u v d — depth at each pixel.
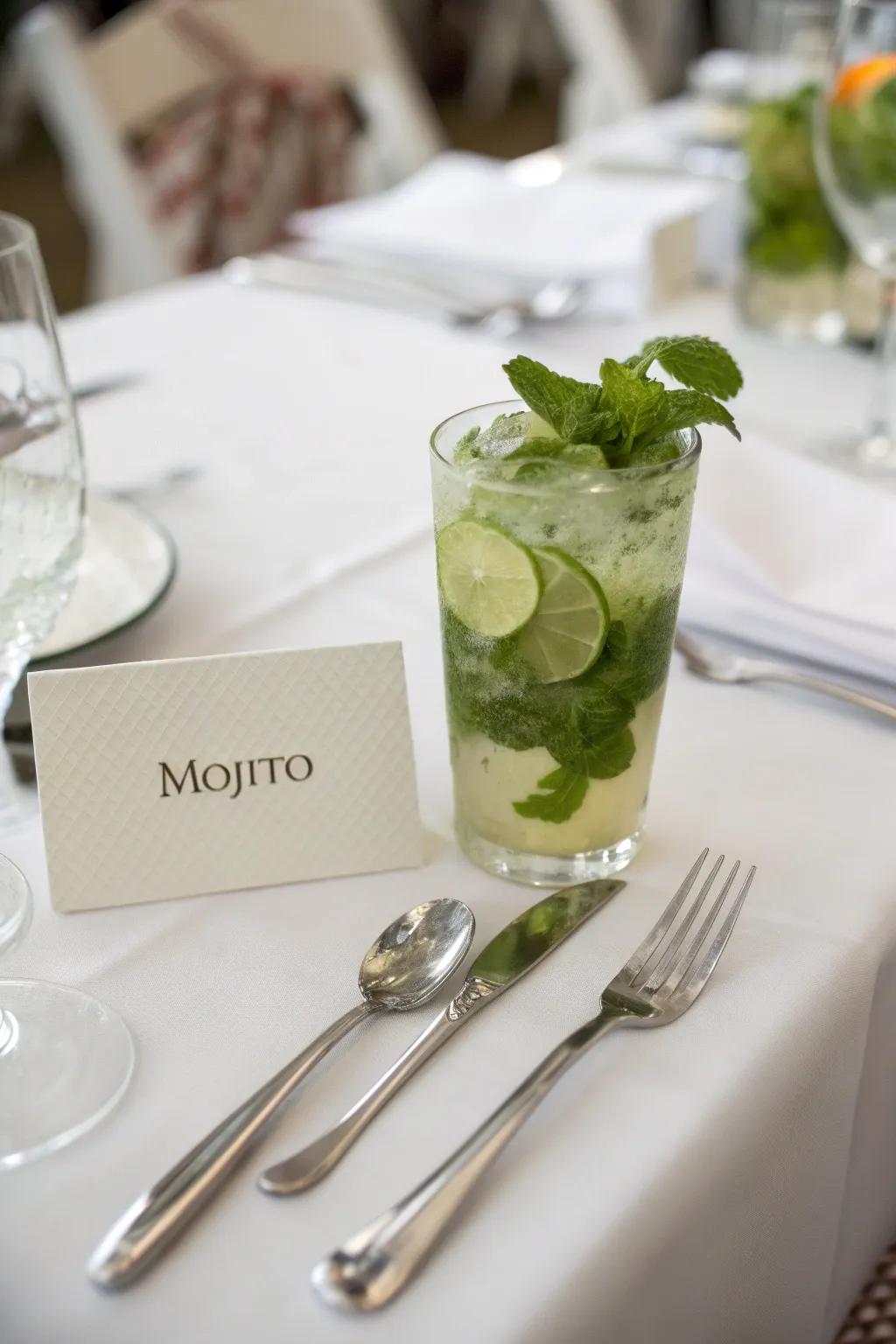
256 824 0.45
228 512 0.64
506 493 0.40
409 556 0.60
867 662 0.51
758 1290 0.42
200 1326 0.35
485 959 0.42
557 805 0.44
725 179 0.99
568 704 0.43
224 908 0.45
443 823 0.48
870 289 0.75
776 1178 0.41
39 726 0.44
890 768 0.49
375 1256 0.36
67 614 0.54
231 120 1.12
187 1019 0.41
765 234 0.75
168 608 0.57
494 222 0.88
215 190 1.13
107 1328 0.35
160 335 0.83
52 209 2.74
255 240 1.16
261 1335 0.35
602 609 0.41
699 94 1.19
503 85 3.44
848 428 0.68
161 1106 0.39
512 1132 0.38
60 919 0.44
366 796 0.46
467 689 0.43
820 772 0.49
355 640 0.55
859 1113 0.45
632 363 0.45
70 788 0.44
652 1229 0.37
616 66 1.35
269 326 0.83
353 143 1.19
